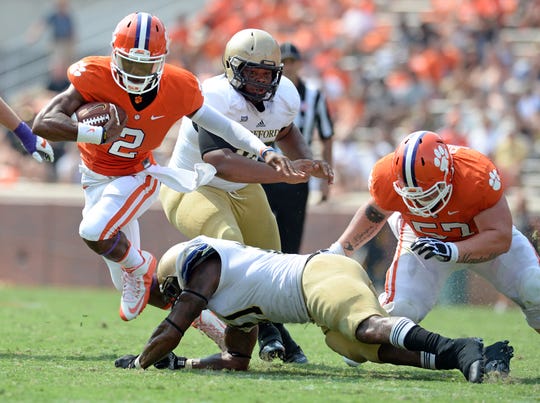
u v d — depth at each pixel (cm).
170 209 1930
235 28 5753
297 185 2347
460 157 1652
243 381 1520
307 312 1598
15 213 4272
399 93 4966
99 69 1681
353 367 1786
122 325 2502
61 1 6397
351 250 1822
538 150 4494
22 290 3847
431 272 1748
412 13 5784
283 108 1886
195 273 1603
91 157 1759
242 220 1912
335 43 5528
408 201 1659
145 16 1656
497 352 1562
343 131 4659
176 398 1351
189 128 1895
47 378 1516
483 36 5212
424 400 1366
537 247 2269
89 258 4206
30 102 5262
